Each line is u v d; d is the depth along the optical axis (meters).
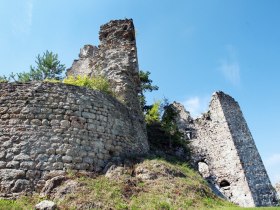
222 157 24.30
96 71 15.12
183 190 9.52
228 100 27.02
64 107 10.88
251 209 8.40
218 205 9.27
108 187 8.98
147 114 23.06
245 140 25.03
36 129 10.19
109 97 12.41
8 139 9.84
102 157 10.84
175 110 26.39
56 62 23.30
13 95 10.66
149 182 9.70
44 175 9.52
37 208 7.60
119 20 16.33
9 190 8.99
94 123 11.23
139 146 12.80
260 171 23.67
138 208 8.03
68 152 10.16
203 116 26.73
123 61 14.93
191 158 22.42
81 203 8.02
